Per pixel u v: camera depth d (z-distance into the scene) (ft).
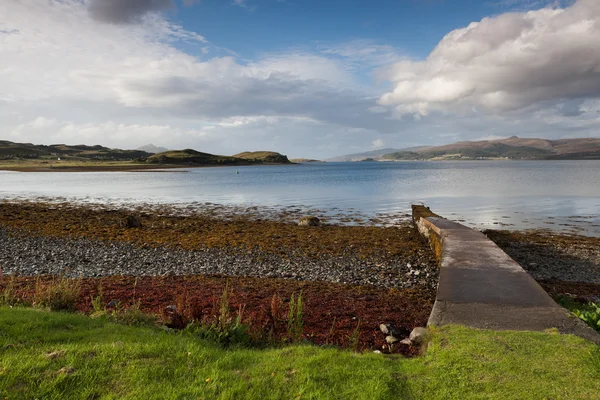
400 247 63.16
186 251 59.26
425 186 203.62
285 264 52.01
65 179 282.36
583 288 42.11
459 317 24.73
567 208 113.09
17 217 92.63
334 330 27.43
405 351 23.52
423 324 29.22
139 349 17.69
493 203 126.11
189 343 19.27
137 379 15.20
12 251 58.03
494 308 26.35
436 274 47.96
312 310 32.04
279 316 27.94
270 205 125.18
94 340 18.94
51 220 89.10
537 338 20.79
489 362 17.98
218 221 90.68
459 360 18.28
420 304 35.06
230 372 16.39
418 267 51.39
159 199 143.74
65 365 15.80
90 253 57.36
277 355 18.78
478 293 29.66
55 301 27.40
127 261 52.75
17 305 26.73
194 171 465.47
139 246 62.39
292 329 25.21
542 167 549.13
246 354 18.90
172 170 488.02
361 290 39.58
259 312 30.48
